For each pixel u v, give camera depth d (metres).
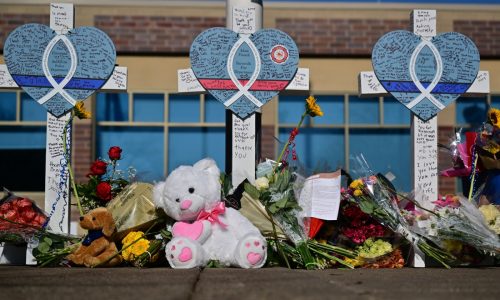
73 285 3.58
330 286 3.54
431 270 4.91
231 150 6.11
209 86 5.91
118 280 3.84
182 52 10.78
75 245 5.17
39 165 10.62
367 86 6.01
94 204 5.59
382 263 5.18
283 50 5.96
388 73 5.94
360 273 4.52
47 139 5.81
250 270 4.60
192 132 10.87
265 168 5.67
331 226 5.31
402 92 5.94
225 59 5.93
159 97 10.83
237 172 5.60
